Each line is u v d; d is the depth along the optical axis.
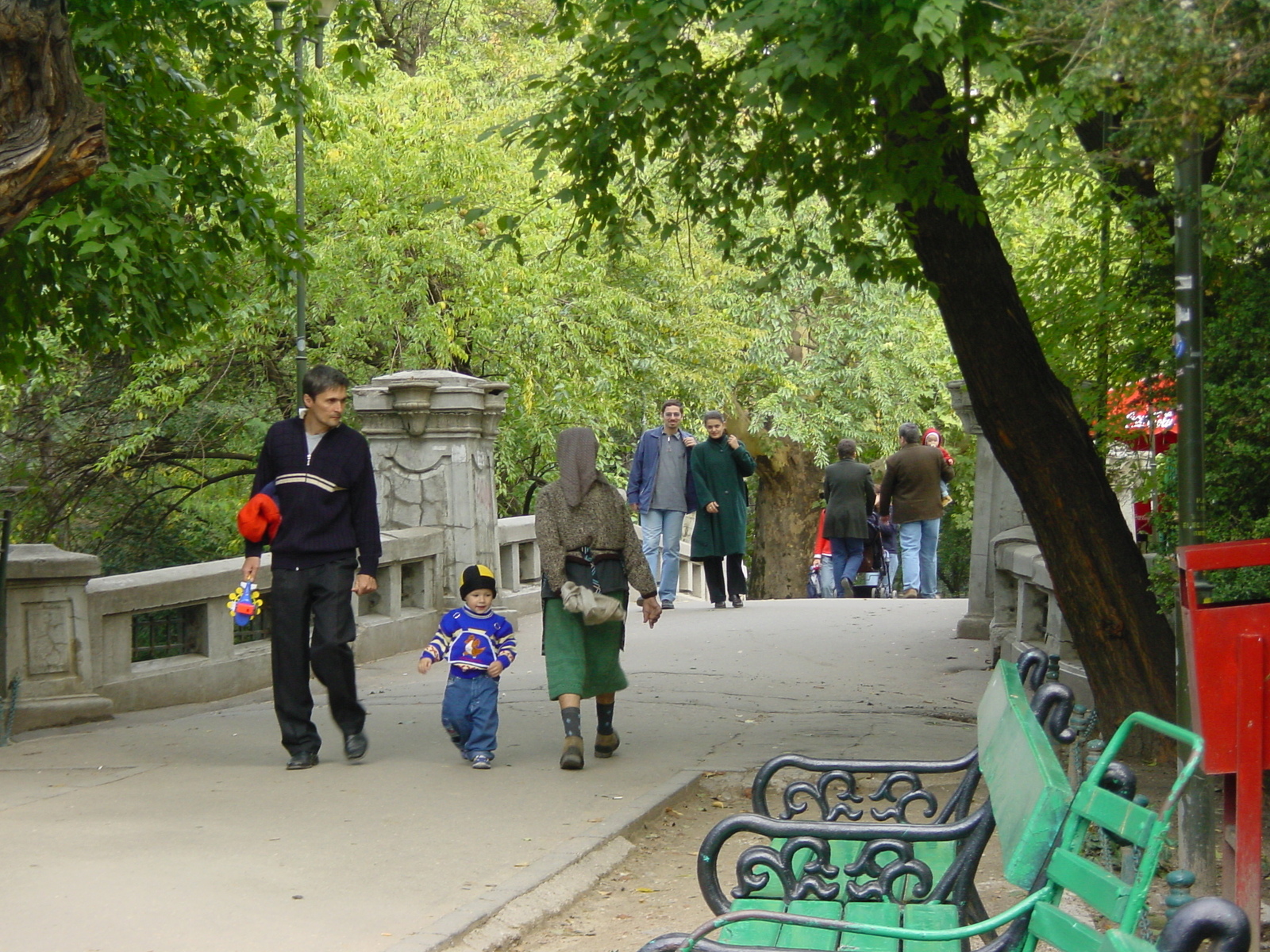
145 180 12.00
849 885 5.21
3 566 12.41
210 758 10.97
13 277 13.48
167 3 13.39
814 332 38.59
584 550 10.74
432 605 19.59
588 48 9.94
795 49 7.34
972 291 9.70
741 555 22.38
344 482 10.62
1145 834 3.56
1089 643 10.17
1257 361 8.05
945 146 8.58
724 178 10.35
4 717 12.26
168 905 6.93
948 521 46.53
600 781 10.15
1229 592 7.61
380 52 30.17
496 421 20.86
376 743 11.66
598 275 30.52
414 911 6.95
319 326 30.36
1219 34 5.86
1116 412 10.52
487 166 28.70
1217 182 8.19
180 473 34.47
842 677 15.43
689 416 34.31
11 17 7.46
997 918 3.95
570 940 6.90
